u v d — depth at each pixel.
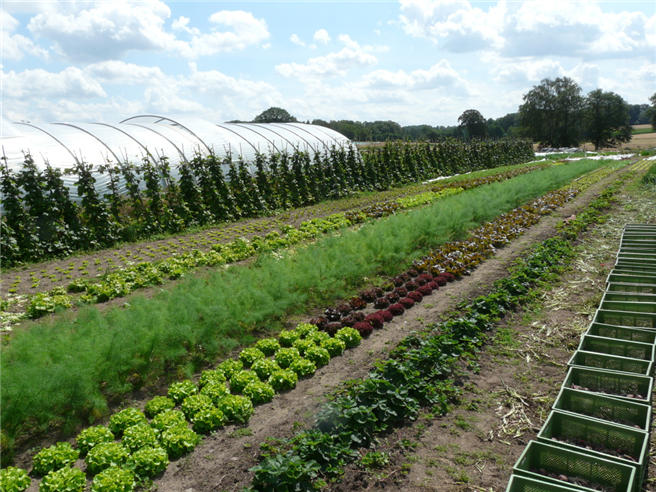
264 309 8.95
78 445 5.44
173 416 5.84
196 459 5.30
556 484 4.12
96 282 11.88
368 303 10.52
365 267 11.71
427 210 17.12
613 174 36.12
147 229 17.41
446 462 5.14
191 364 7.33
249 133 31.98
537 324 8.85
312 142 35.66
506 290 10.01
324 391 6.73
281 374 6.91
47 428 5.93
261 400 6.54
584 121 98.69
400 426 5.82
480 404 6.30
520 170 40.47
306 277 10.48
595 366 6.66
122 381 6.77
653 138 120.19
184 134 27.05
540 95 100.25
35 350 6.54
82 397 5.91
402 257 12.92
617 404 5.48
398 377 6.46
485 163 52.97
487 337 8.28
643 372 6.29
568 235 15.38
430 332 8.50
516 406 6.21
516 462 4.83
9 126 19.28
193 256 14.17
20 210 14.19
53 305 10.04
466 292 10.80
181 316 7.77
